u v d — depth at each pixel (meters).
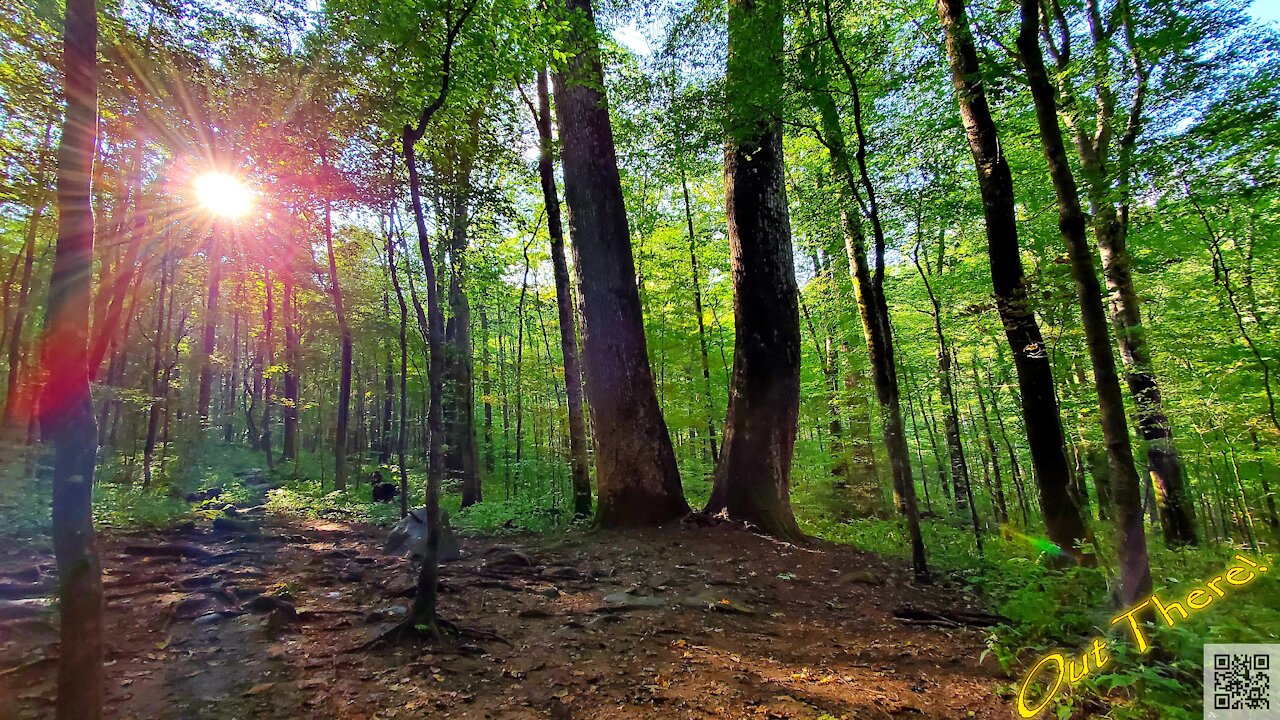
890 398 7.48
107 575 6.06
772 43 6.89
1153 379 9.30
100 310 9.95
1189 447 10.07
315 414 30.05
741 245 10.09
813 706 3.79
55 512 2.62
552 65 6.37
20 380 12.04
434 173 7.37
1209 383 9.09
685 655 4.62
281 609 5.08
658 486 9.73
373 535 10.36
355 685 3.88
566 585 6.63
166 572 6.45
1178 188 7.70
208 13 6.75
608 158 10.49
